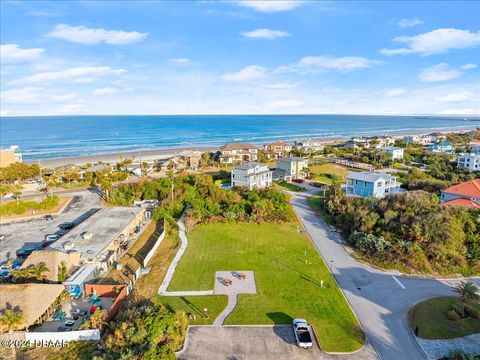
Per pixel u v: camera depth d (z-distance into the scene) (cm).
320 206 7031
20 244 5116
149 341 2641
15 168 9181
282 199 6775
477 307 3350
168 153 16650
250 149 12556
